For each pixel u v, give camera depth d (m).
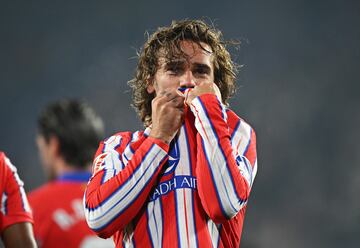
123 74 61.53
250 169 8.71
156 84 9.09
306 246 56.47
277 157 58.28
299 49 60.06
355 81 59.38
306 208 57.09
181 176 8.44
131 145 8.74
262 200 57.31
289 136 58.59
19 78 62.38
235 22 61.06
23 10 62.97
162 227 8.27
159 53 9.04
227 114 9.13
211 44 9.22
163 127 8.46
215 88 8.67
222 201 8.09
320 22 60.19
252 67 59.91
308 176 57.88
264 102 59.19
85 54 62.47
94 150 13.23
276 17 60.66
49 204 12.37
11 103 61.78
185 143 8.63
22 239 10.40
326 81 59.53
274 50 60.22
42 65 62.31
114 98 60.66
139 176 8.21
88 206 8.38
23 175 59.56
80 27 62.81
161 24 62.56
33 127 61.31
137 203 8.20
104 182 8.40
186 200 8.32
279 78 59.59
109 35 62.56
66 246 12.16
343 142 58.47
